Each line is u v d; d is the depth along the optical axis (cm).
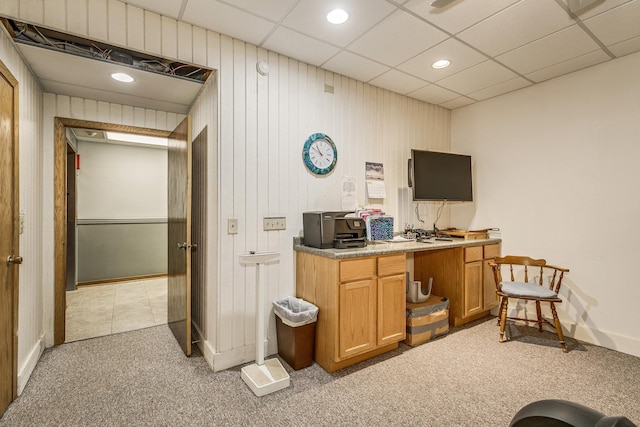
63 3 178
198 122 275
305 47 245
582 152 284
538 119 314
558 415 77
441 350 263
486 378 219
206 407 186
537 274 313
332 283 224
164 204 542
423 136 365
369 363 241
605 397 197
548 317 307
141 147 521
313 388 207
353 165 303
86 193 479
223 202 229
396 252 253
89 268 480
